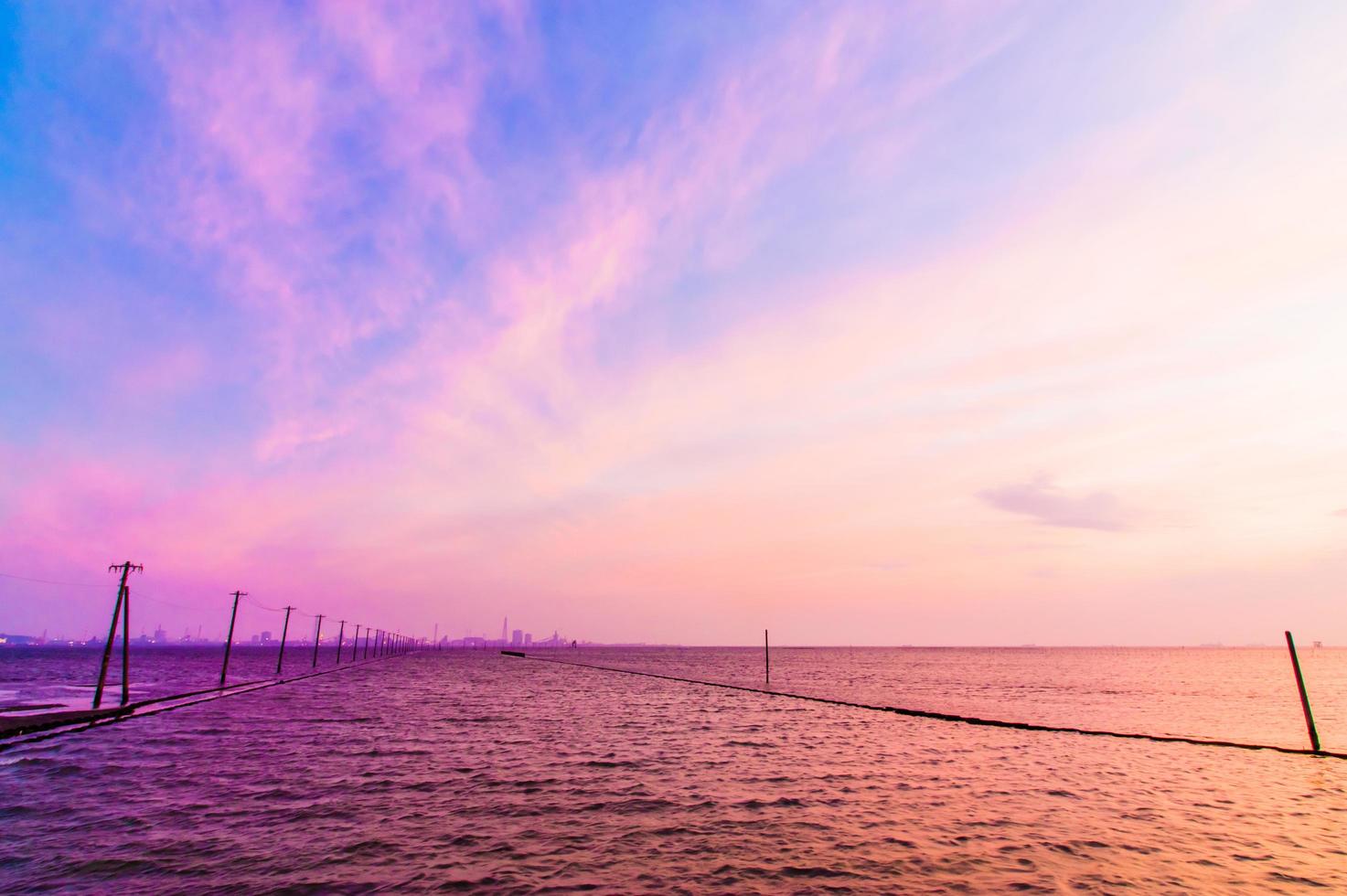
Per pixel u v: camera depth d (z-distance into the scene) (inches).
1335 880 619.8
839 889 590.2
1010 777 1074.1
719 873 624.7
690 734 1553.9
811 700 2509.8
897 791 965.2
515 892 573.0
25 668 4864.7
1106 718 1993.1
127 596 1868.8
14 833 725.9
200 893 562.3
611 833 744.3
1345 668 6510.8
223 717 1753.2
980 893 583.8
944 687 3476.9
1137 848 708.7
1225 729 1764.3
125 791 917.2
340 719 1752.0
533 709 2118.6
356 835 724.0
